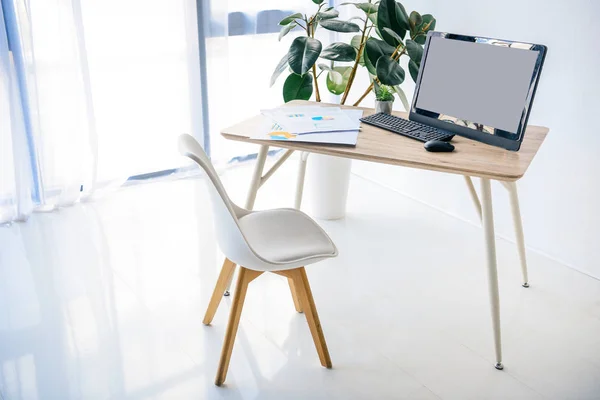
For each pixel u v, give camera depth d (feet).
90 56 10.29
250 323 7.41
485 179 6.22
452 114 6.94
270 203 10.91
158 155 11.54
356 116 7.59
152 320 7.45
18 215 9.84
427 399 6.16
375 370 6.58
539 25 8.61
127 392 6.20
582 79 8.22
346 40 12.32
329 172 9.95
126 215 10.28
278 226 6.78
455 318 7.57
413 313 7.66
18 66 9.46
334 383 6.37
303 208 10.75
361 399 6.14
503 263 9.00
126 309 7.66
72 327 7.26
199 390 6.24
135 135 11.16
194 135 11.62
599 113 8.11
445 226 10.21
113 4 10.19
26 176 9.77
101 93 10.58
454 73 6.93
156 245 9.32
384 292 8.12
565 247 8.97
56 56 9.65
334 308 7.73
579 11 8.06
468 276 8.57
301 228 6.77
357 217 10.53
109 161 11.00
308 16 12.20
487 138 6.61
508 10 8.98
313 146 6.49
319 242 6.48
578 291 8.27
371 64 9.19
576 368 6.68
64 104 9.90
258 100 12.35
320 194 10.18
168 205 10.73
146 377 6.43
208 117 11.70
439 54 7.12
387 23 8.84
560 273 8.75
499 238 9.86
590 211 8.52
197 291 8.11
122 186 11.41
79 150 10.28
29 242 9.25
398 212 10.77
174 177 11.83
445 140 6.70
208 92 11.50
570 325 7.47
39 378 6.38
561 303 7.96
